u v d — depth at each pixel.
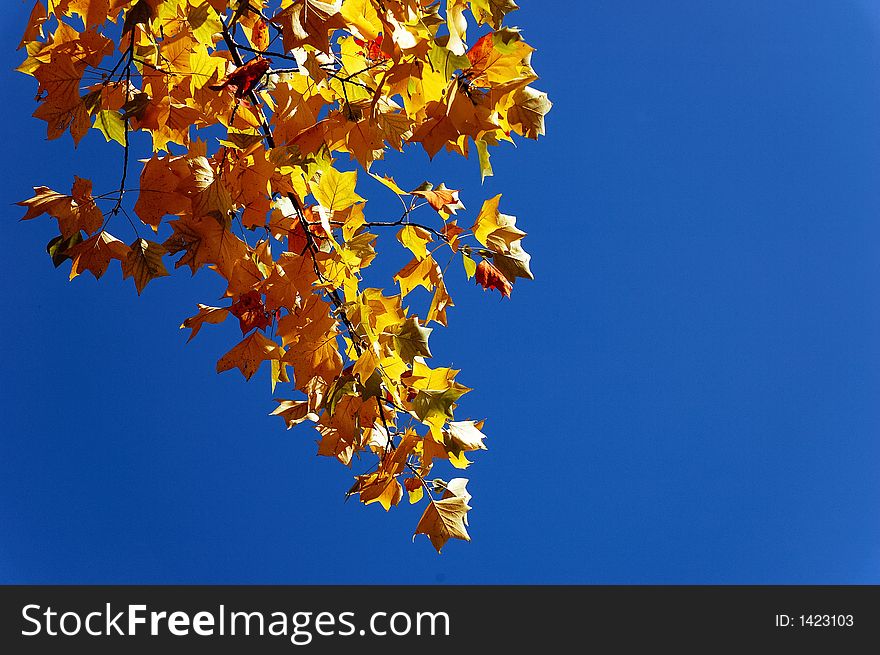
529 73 1.35
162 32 1.45
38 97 1.37
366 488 1.66
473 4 1.35
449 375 1.55
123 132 1.44
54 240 1.40
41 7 1.36
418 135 1.34
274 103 1.62
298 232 1.61
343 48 1.48
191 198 1.35
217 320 1.57
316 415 1.74
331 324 1.47
